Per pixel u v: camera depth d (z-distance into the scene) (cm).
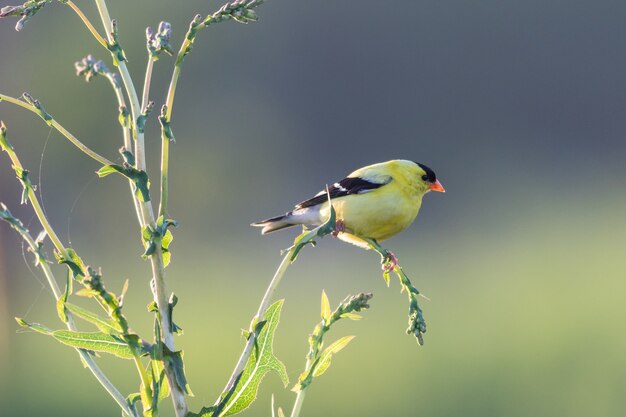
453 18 2472
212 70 2248
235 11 272
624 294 1215
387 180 544
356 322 1153
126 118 263
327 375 988
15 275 1407
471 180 2180
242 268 1452
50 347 1077
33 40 2009
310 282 1369
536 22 2486
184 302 1224
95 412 895
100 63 255
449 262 1485
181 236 1764
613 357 996
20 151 1859
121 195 1720
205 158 2077
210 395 898
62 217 1697
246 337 279
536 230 1664
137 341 261
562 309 1153
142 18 2162
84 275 270
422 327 321
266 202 2064
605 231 1605
